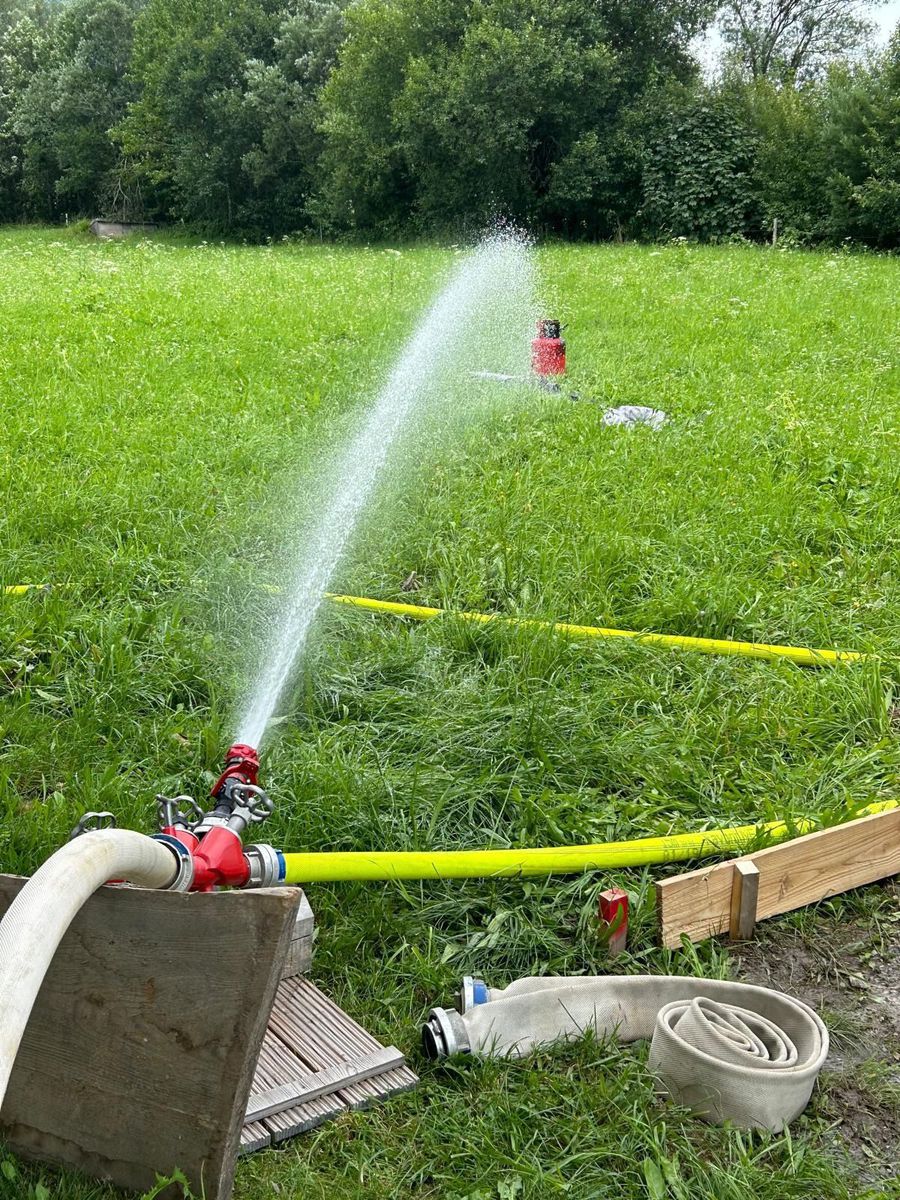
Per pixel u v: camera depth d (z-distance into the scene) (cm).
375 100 3142
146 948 193
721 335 1102
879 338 1105
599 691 397
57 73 4562
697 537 538
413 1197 212
